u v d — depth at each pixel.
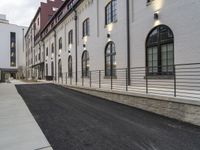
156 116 7.55
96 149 4.62
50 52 31.97
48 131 5.88
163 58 9.99
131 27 12.11
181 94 7.71
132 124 6.59
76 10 20.66
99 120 7.10
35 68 46.09
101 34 15.68
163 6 9.84
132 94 9.23
